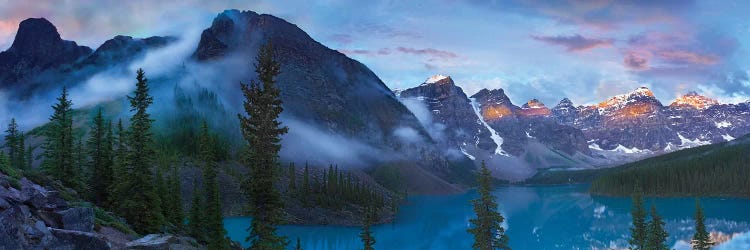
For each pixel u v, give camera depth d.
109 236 45.28
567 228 195.50
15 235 29.70
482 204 67.75
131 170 65.94
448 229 197.38
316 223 180.75
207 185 78.44
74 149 90.50
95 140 81.81
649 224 89.38
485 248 66.75
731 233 158.75
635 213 89.12
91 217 40.72
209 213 75.56
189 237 71.38
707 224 181.38
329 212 190.75
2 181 36.31
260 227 47.25
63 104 87.12
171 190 89.25
